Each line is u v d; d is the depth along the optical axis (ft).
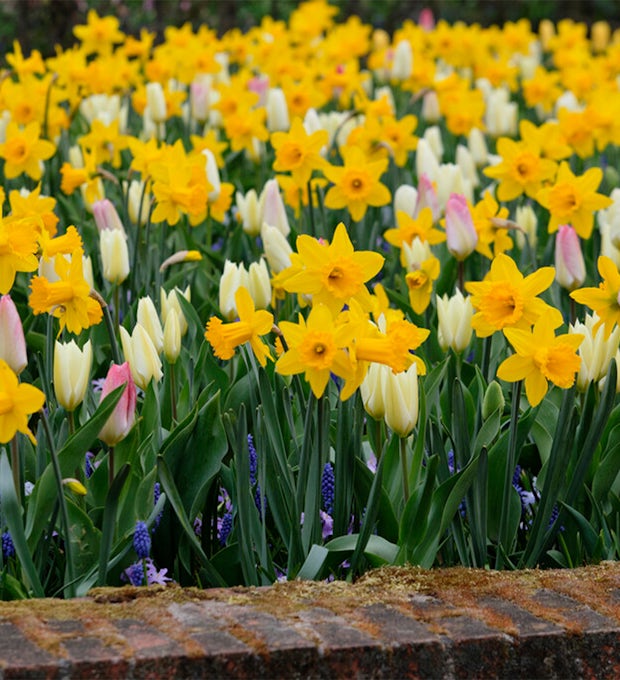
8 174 21.42
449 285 20.07
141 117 34.27
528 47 44.09
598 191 27.53
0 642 9.96
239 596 11.36
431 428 13.30
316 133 19.89
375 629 10.57
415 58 33.88
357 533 13.19
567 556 13.34
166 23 54.65
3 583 11.62
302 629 10.49
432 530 12.46
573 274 16.70
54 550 12.54
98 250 20.31
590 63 38.27
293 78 33.60
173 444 12.67
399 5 63.16
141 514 12.45
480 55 39.88
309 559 12.09
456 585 11.81
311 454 12.81
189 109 30.07
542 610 11.27
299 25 41.27
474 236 17.87
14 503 11.30
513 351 16.53
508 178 20.68
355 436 13.42
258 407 12.55
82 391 12.45
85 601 11.09
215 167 20.53
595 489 13.67
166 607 10.96
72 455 11.76
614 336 13.35
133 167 20.93
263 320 11.58
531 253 19.03
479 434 13.35
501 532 13.17
